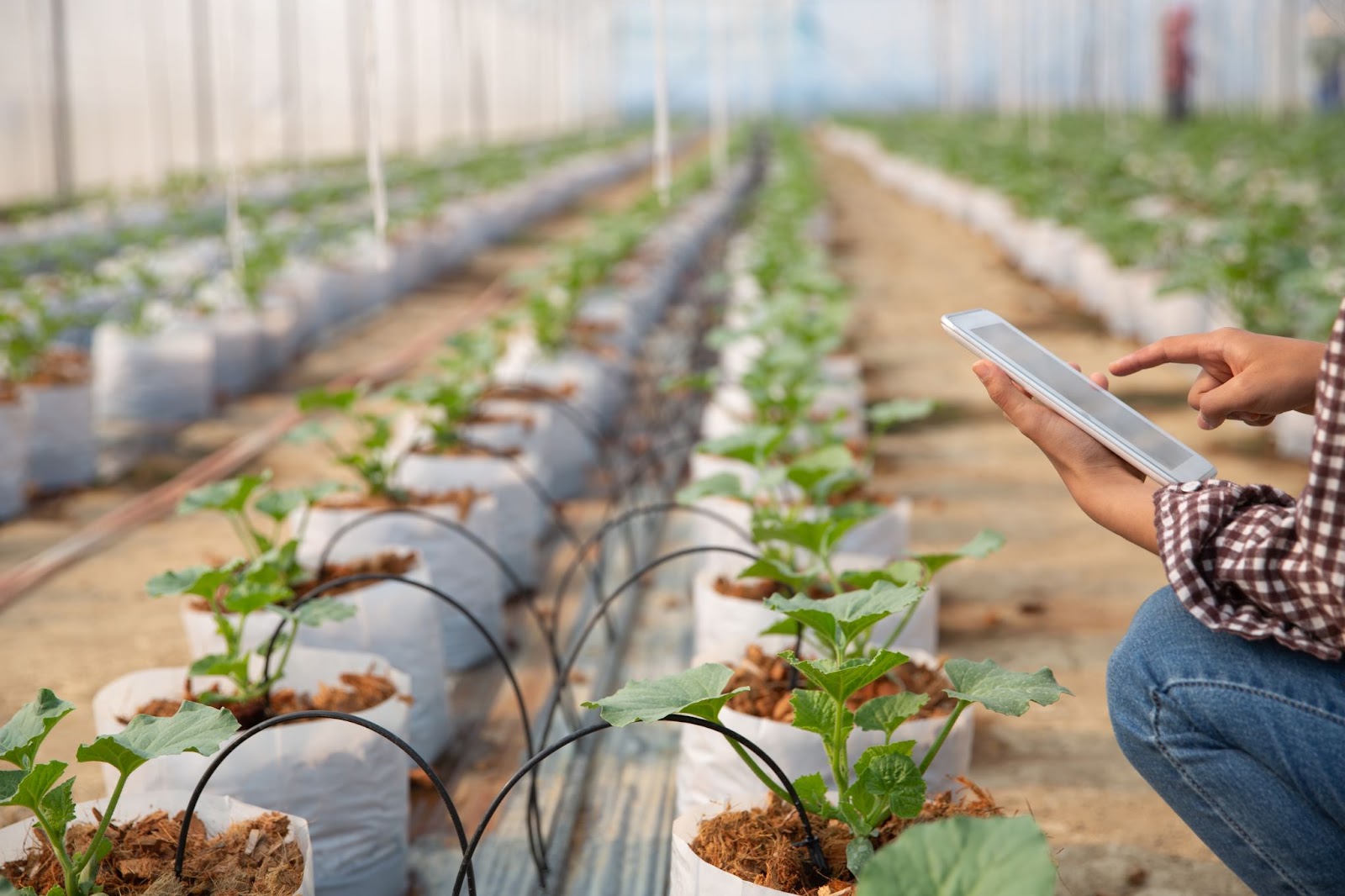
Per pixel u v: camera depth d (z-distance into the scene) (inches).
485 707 152.7
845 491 171.0
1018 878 57.2
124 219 540.1
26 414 231.3
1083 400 80.0
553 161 928.9
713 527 176.7
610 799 129.2
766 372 193.6
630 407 302.2
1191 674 74.7
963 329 80.4
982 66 1820.9
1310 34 1000.2
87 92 599.2
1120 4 1010.1
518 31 1393.9
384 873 111.3
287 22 834.8
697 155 1332.4
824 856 86.6
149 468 258.4
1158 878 110.7
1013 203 535.5
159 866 89.4
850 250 577.0
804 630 124.0
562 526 186.9
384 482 167.2
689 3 2223.2
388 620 134.1
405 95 1000.9
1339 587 64.7
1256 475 227.5
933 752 84.4
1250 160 609.0
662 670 161.2
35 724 81.4
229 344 317.4
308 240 461.1
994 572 191.8
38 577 191.0
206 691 117.1
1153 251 355.9
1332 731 70.2
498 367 260.7
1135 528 76.4
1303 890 76.2
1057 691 80.7
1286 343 82.3
